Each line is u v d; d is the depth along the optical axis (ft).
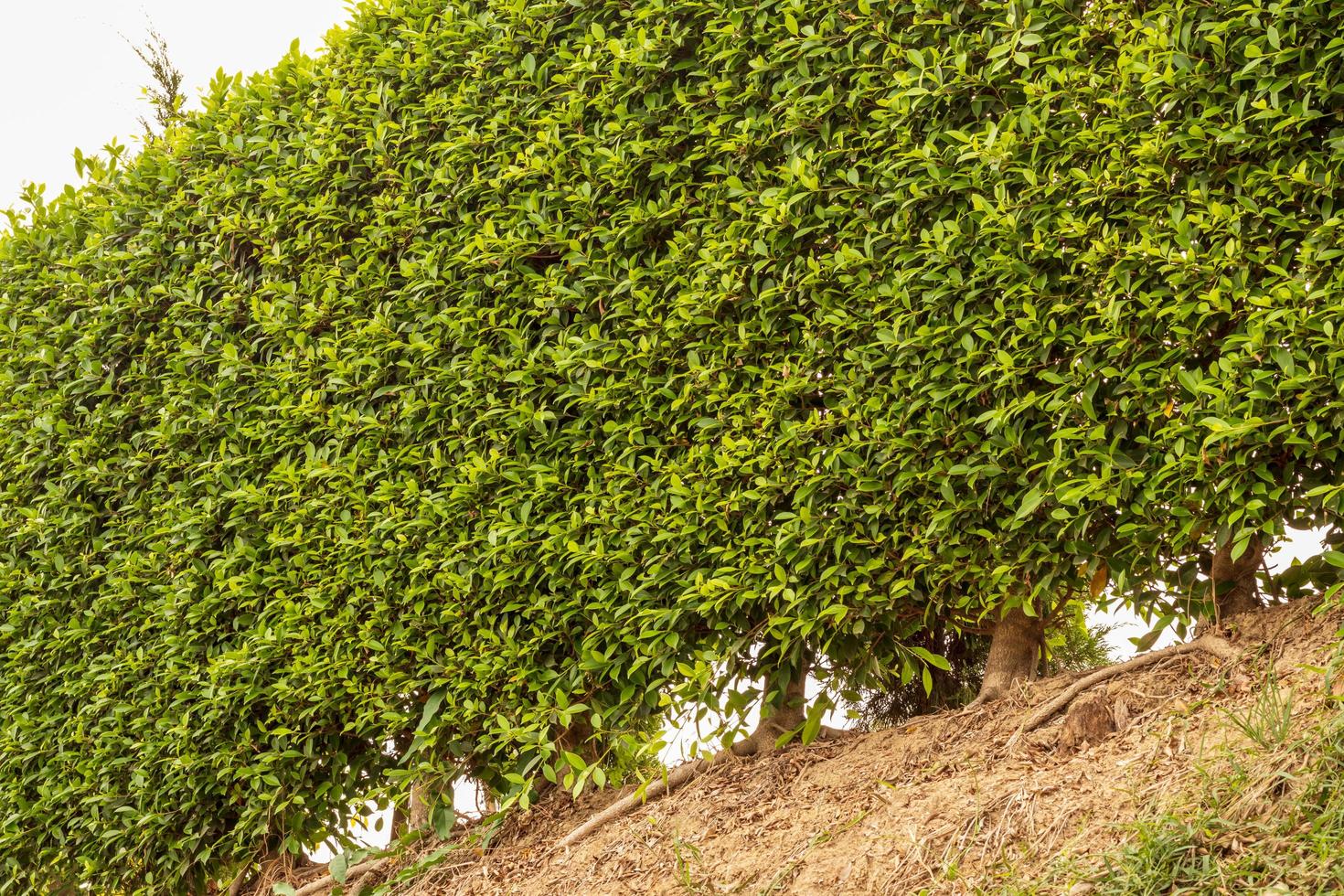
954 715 12.56
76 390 18.88
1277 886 7.61
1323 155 10.01
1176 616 11.83
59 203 20.68
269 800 15.74
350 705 15.56
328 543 15.90
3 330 20.21
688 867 11.96
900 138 11.96
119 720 17.07
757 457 12.49
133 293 18.30
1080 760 10.66
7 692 18.78
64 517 18.62
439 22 16.31
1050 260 11.37
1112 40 11.32
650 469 13.58
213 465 17.04
